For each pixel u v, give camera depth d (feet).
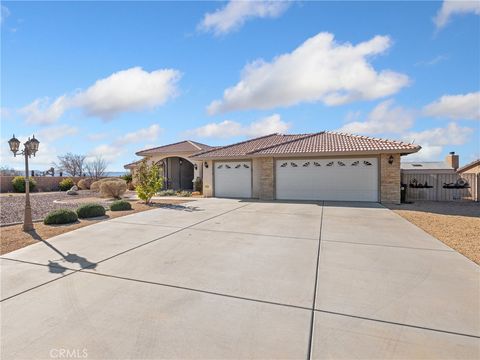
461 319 11.37
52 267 17.99
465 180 55.67
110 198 68.90
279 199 57.41
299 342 9.91
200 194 73.41
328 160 54.44
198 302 13.08
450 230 28.30
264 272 16.88
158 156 86.74
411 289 14.32
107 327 10.99
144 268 17.71
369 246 22.45
